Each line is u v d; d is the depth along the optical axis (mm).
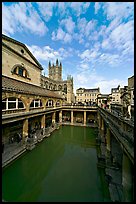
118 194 9945
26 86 26875
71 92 82562
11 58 25297
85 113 41875
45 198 10406
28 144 19250
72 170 14578
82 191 11094
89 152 20609
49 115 37531
